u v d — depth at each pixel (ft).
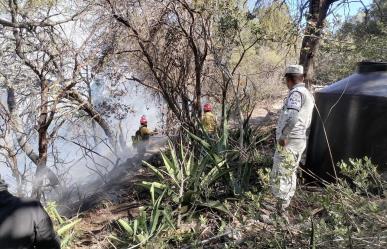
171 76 23.21
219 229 13.64
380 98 15.12
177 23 22.76
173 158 18.16
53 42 22.63
